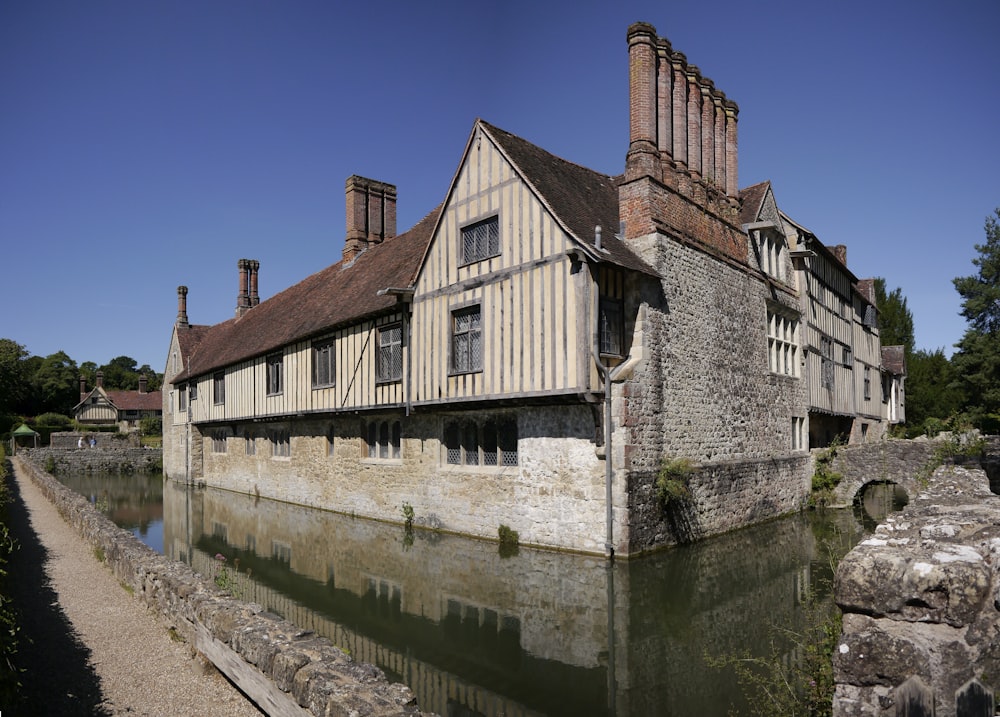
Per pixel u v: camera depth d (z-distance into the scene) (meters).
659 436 12.57
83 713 5.28
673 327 13.24
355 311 16.88
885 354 33.22
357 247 22.58
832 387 21.33
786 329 18.36
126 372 93.88
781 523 15.55
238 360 23.48
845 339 23.12
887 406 30.06
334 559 12.75
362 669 4.54
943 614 2.74
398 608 9.52
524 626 8.62
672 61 14.02
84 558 10.99
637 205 13.16
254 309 29.78
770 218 17.75
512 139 13.79
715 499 14.03
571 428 12.25
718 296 14.86
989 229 30.67
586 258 11.27
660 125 13.52
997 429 28.30
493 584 10.50
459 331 13.81
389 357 15.58
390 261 18.77
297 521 17.30
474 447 14.34
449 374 13.77
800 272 19.06
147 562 8.22
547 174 13.34
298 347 19.70
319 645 5.03
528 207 12.33
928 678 2.71
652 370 12.52
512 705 6.35
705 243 14.56
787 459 17.12
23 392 65.31
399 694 4.14
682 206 13.91
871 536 3.58
